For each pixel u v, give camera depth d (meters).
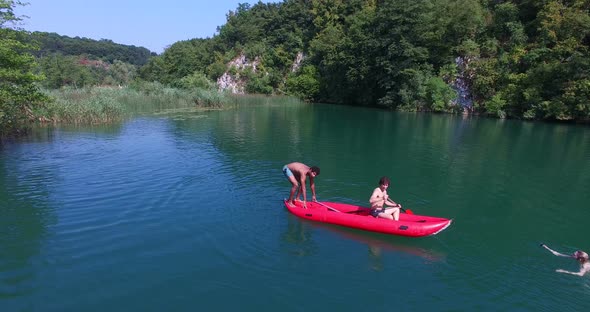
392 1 37.16
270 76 54.88
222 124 22.42
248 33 60.94
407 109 35.91
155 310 4.95
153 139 16.62
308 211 7.82
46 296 5.17
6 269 5.80
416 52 34.81
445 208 8.80
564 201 9.49
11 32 14.27
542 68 27.81
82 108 20.80
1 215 7.81
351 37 42.91
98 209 8.23
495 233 7.46
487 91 31.95
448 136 19.58
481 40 34.88
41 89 25.27
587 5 28.67
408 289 5.49
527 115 28.44
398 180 10.98
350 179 10.95
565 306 5.16
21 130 17.42
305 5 56.72
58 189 9.48
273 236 7.07
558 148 16.64
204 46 65.94
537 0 31.56
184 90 35.44
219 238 6.94
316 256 6.36
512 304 5.19
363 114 31.83
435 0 36.03
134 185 9.89
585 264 6.21
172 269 5.90
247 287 5.47
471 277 5.83
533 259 6.43
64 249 6.45
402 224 7.00
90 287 5.40
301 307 5.06
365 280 5.70
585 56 26.62
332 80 46.69
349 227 7.45
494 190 10.23
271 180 10.54
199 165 12.04
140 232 7.15
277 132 19.73
